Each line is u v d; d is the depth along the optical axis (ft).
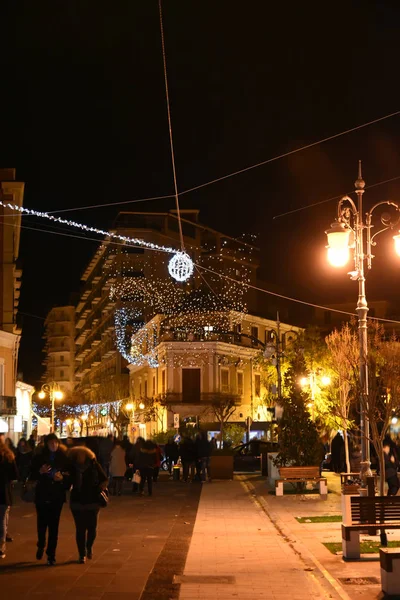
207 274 249.55
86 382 351.87
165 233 258.78
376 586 33.45
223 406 200.54
